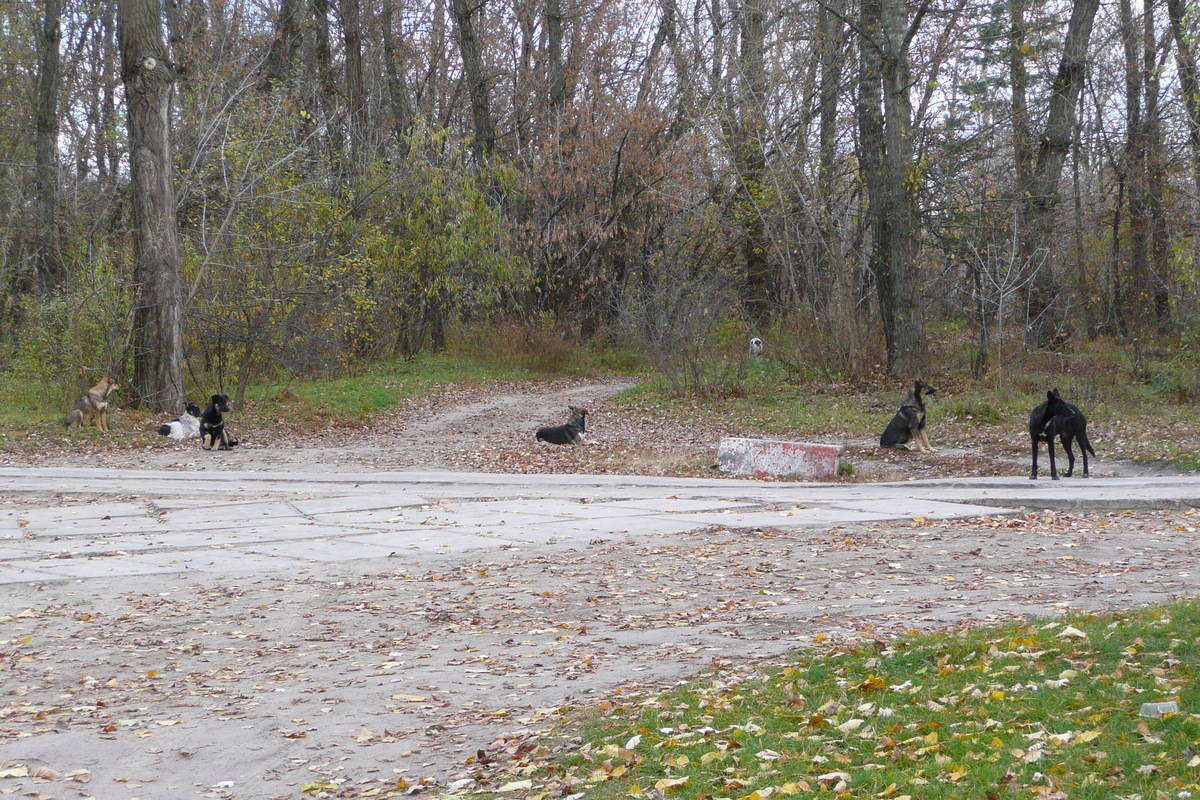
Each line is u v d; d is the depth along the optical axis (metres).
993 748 4.26
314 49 41.66
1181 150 28.41
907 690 5.20
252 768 5.04
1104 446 17.78
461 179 36.03
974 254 27.02
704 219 36.41
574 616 7.92
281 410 24.83
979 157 29.81
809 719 4.94
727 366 28.14
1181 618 5.82
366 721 5.65
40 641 7.61
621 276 39.28
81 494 14.71
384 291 34.75
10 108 35.53
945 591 8.12
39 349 25.16
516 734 5.23
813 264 31.52
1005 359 25.75
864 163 27.98
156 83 24.06
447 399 29.38
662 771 4.47
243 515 12.95
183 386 25.02
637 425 24.16
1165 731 4.23
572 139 38.28
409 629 7.73
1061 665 5.30
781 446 16.64
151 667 6.93
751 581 8.87
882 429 21.34
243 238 26.84
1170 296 25.69
